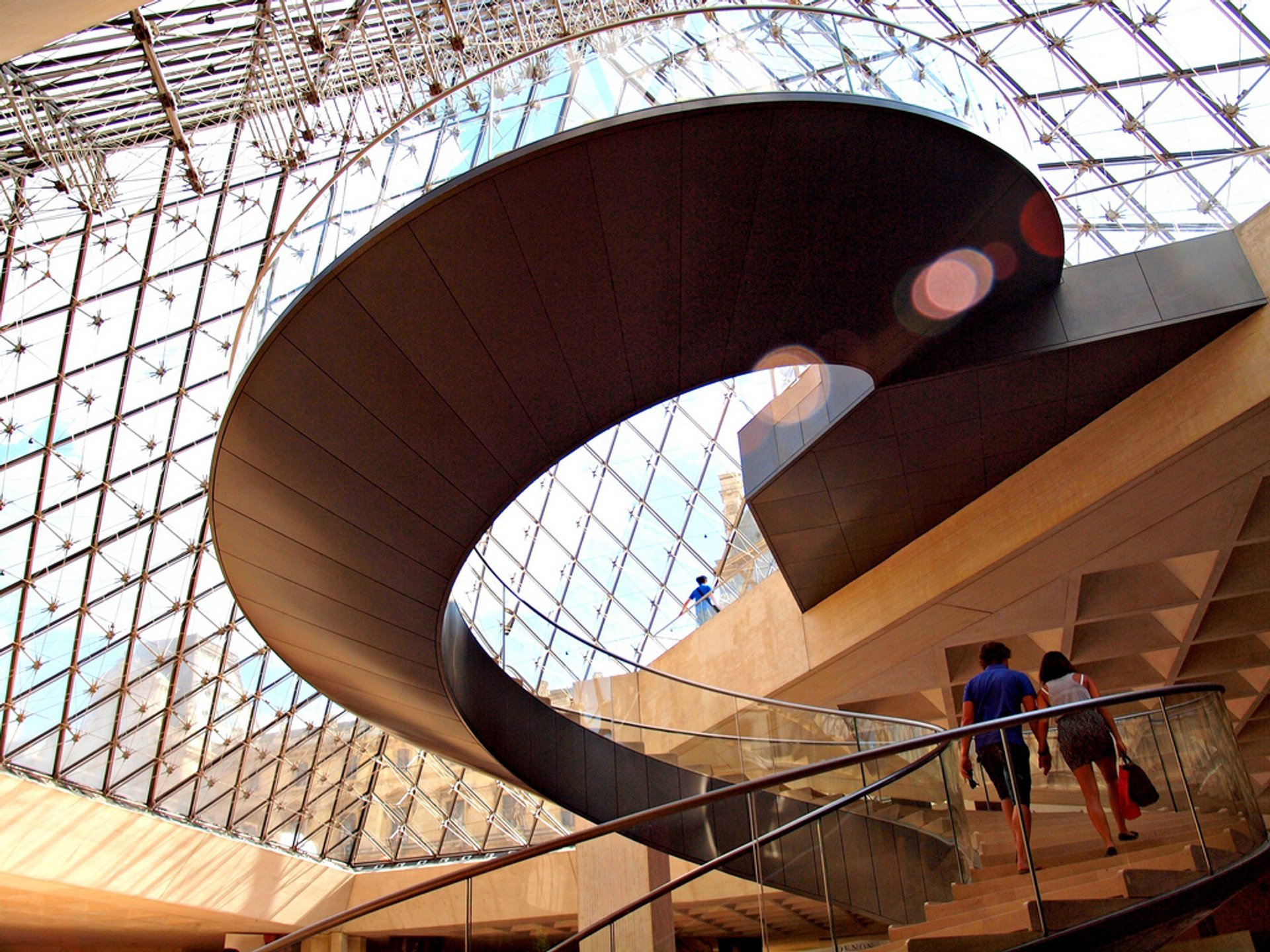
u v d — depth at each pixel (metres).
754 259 11.74
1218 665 23.14
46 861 25.92
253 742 33.94
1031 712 8.54
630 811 18.78
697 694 20.39
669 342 12.32
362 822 39.00
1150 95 21.02
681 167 10.49
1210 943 11.76
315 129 22.52
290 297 11.59
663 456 34.84
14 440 26.31
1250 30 19.00
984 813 9.30
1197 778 8.82
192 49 21.61
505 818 37.09
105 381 27.27
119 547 28.86
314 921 34.91
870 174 11.24
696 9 11.43
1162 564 20.19
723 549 33.91
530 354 11.76
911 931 8.20
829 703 24.67
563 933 8.91
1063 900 7.53
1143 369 15.80
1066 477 17.11
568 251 10.91
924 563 19.95
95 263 25.66
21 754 27.73
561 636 20.25
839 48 11.81
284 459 12.86
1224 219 20.33
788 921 8.19
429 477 12.85
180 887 29.92
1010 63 22.56
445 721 17.53
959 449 17.69
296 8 20.72
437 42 21.67
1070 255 23.38
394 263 10.69
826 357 14.36
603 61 10.70
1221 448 15.34
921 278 13.25
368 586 14.73
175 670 30.88
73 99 20.72
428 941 33.56
